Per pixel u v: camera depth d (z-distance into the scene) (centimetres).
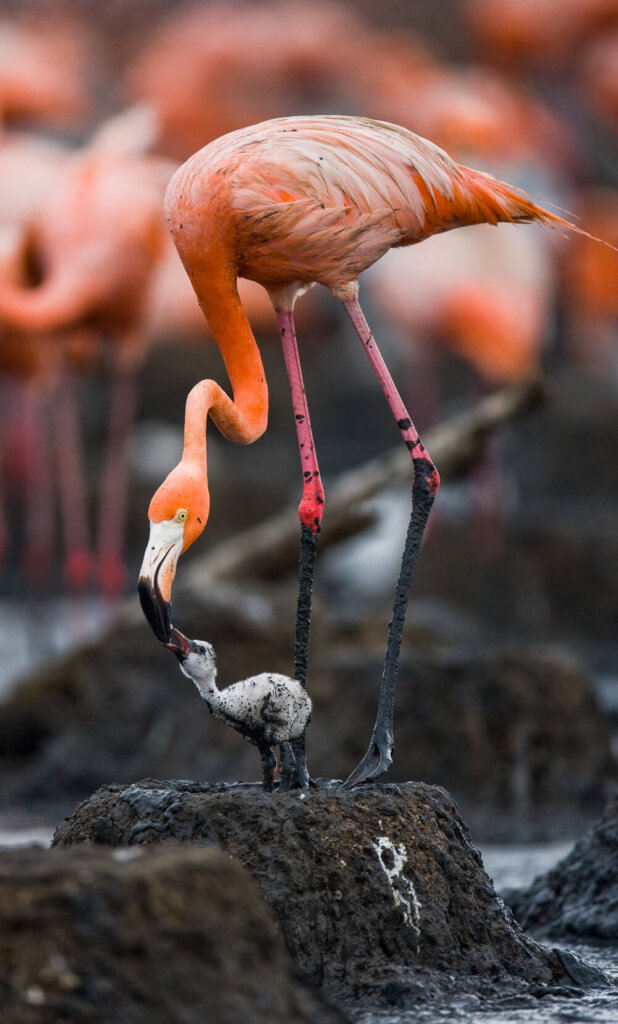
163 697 1103
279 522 1297
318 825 502
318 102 2805
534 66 3072
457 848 532
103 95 3114
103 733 1097
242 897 402
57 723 1150
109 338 1500
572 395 2675
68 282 1415
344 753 1044
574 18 2995
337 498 1240
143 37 3400
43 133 2552
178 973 374
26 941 365
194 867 395
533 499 2397
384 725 543
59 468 2131
